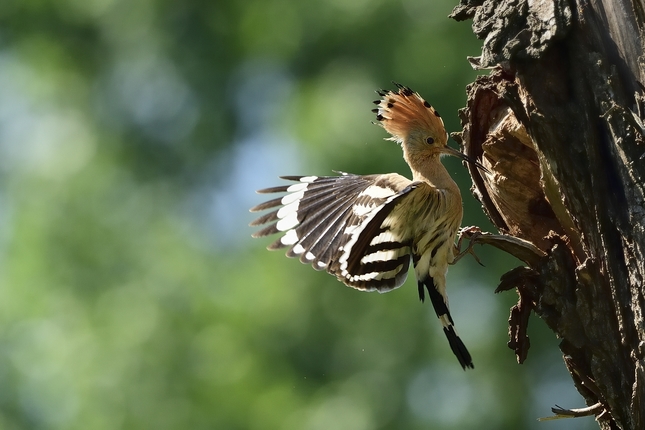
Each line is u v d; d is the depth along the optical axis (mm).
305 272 14953
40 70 18719
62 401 14758
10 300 15938
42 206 16812
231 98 17875
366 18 15516
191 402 14484
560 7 5957
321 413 13953
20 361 15305
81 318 15648
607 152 5879
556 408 6480
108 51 18469
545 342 14273
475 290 14109
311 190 7809
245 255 16516
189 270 16156
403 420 13617
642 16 5785
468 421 13734
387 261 7406
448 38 14734
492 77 6984
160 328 15109
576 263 6246
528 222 6898
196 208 17516
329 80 15555
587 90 5918
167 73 17906
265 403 14477
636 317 5742
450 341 7453
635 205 5715
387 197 7410
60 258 16391
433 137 7707
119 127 17875
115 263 16484
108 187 17203
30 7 18703
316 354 14555
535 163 6703
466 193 13766
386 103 8016
